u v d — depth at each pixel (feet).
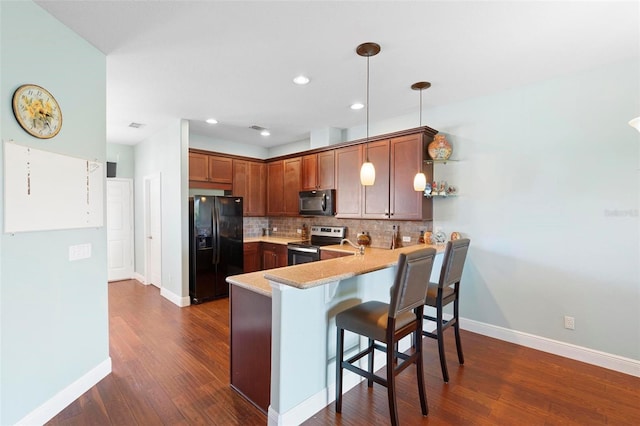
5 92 5.57
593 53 7.92
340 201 14.35
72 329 7.03
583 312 9.04
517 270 10.17
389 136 12.44
